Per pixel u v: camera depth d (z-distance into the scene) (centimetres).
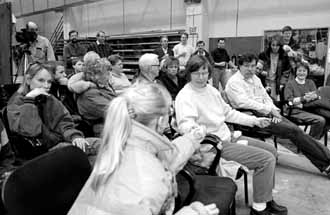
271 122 279
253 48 605
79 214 90
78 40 534
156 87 106
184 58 586
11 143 190
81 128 243
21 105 194
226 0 632
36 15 1162
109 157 91
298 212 216
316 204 227
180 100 201
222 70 598
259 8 586
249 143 219
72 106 272
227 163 194
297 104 342
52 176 108
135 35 782
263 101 308
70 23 1027
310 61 526
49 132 200
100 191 89
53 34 1096
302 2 527
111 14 896
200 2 650
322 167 271
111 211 86
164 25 759
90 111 242
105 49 555
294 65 383
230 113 231
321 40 512
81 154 124
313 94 341
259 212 197
